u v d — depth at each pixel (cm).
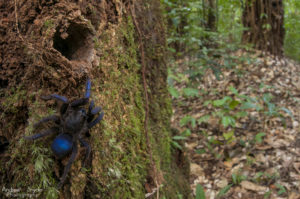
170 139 46
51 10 26
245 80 81
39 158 25
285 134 60
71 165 26
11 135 27
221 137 63
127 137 32
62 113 27
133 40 35
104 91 29
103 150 28
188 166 49
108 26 30
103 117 29
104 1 29
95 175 27
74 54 28
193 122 59
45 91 26
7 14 27
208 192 50
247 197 47
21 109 27
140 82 39
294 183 48
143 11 40
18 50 27
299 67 95
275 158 54
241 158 56
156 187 35
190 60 75
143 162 34
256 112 68
